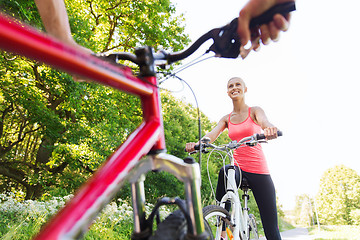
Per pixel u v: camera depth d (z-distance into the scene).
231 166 2.54
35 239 0.51
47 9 1.04
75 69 0.63
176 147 14.41
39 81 10.12
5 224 4.74
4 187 12.68
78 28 9.02
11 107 11.02
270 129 2.13
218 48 0.98
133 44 12.23
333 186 50.38
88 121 10.37
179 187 11.92
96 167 9.83
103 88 9.59
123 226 6.16
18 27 0.52
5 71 8.84
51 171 11.30
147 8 11.77
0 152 11.58
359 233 10.22
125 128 11.20
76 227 0.54
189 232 0.80
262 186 2.63
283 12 0.84
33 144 14.38
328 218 48.31
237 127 2.86
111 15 11.75
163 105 16.98
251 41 0.94
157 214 0.93
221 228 2.41
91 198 0.59
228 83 2.99
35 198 10.73
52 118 9.49
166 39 12.41
